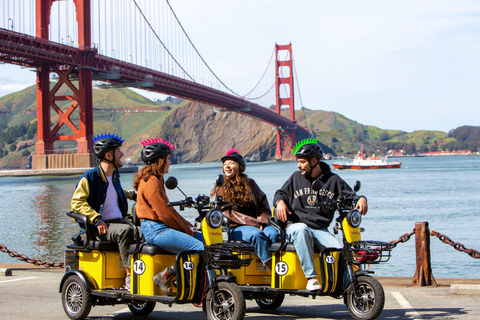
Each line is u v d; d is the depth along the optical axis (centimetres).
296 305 604
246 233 512
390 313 537
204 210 505
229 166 534
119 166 558
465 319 504
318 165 533
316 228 519
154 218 497
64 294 540
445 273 1327
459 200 3669
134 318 546
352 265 507
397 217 2659
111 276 527
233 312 472
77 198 529
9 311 561
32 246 1770
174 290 495
